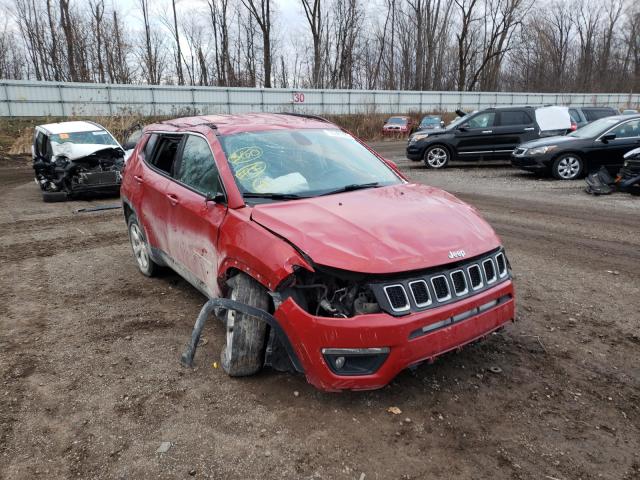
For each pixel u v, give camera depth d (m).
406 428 3.04
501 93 45.34
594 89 60.78
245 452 2.87
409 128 33.94
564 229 8.02
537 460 2.77
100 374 3.76
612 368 3.71
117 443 2.97
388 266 2.96
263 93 33.19
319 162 4.34
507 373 3.65
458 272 3.17
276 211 3.54
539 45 59.72
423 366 3.74
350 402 3.31
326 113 35.84
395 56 53.81
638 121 12.84
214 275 3.86
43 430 3.12
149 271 5.87
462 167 16.67
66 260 6.93
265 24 40.19
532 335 4.26
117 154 12.59
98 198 12.68
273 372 3.70
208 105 31.30
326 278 3.14
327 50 46.19
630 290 5.30
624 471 2.67
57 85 26.94
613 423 3.07
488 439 2.94
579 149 12.89
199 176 4.32
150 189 5.11
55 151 12.43
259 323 3.44
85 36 39.34
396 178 4.57
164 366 3.84
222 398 3.39
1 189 14.92
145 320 4.73
